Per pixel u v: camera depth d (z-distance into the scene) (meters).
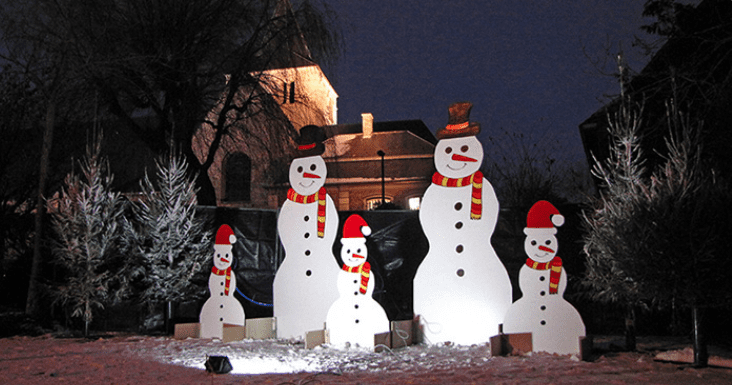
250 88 16.83
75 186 9.81
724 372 5.77
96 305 10.00
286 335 8.96
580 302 9.34
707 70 9.62
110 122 15.65
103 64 13.14
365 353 7.51
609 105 9.16
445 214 8.50
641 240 6.07
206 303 9.22
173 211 9.65
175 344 8.38
